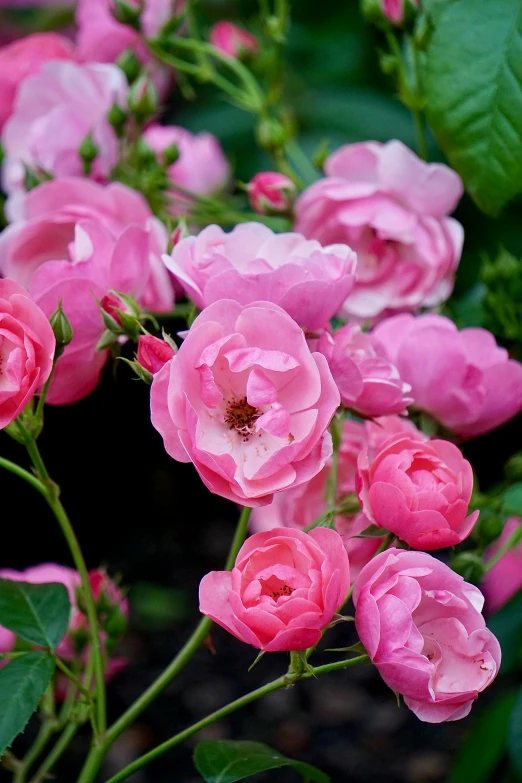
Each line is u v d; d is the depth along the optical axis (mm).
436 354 740
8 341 684
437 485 687
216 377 685
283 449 651
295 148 917
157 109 914
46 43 927
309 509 769
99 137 853
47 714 794
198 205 906
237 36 927
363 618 658
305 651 663
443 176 784
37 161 853
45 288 733
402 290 798
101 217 779
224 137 1252
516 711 820
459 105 736
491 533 758
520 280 827
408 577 659
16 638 809
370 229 803
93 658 764
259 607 641
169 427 661
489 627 937
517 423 1211
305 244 712
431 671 650
